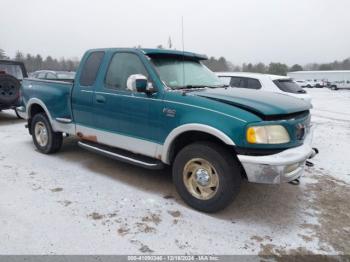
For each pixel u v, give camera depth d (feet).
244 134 10.37
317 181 15.46
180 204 12.46
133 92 13.28
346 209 12.44
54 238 9.89
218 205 11.31
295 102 12.37
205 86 14.19
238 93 12.53
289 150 10.88
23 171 15.81
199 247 9.68
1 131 25.88
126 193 13.43
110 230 10.45
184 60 15.02
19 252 9.16
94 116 15.11
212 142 11.49
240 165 11.22
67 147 20.54
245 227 10.88
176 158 12.25
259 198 13.24
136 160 13.50
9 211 11.52
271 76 25.55
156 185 14.38
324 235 10.49
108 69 14.53
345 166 18.03
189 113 11.50
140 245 9.69
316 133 28.19
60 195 13.03
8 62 32.27
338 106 60.34
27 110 19.47
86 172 15.88
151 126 12.77
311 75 199.00
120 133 14.07
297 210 12.26
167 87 12.60
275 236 10.37
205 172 11.57
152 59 13.41
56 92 17.10
